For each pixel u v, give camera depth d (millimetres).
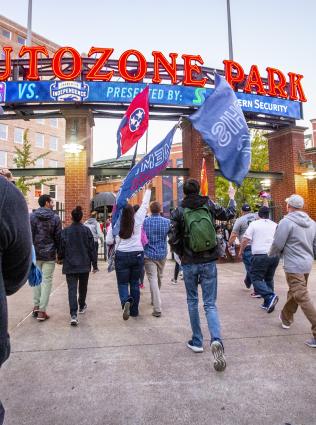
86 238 4949
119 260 4867
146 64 10438
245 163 3398
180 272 9211
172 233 3604
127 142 4945
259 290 5297
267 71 11688
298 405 2521
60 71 10000
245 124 3467
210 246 3428
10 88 10062
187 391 2760
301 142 12914
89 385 2879
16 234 1246
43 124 46125
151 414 2430
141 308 5613
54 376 3057
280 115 11773
